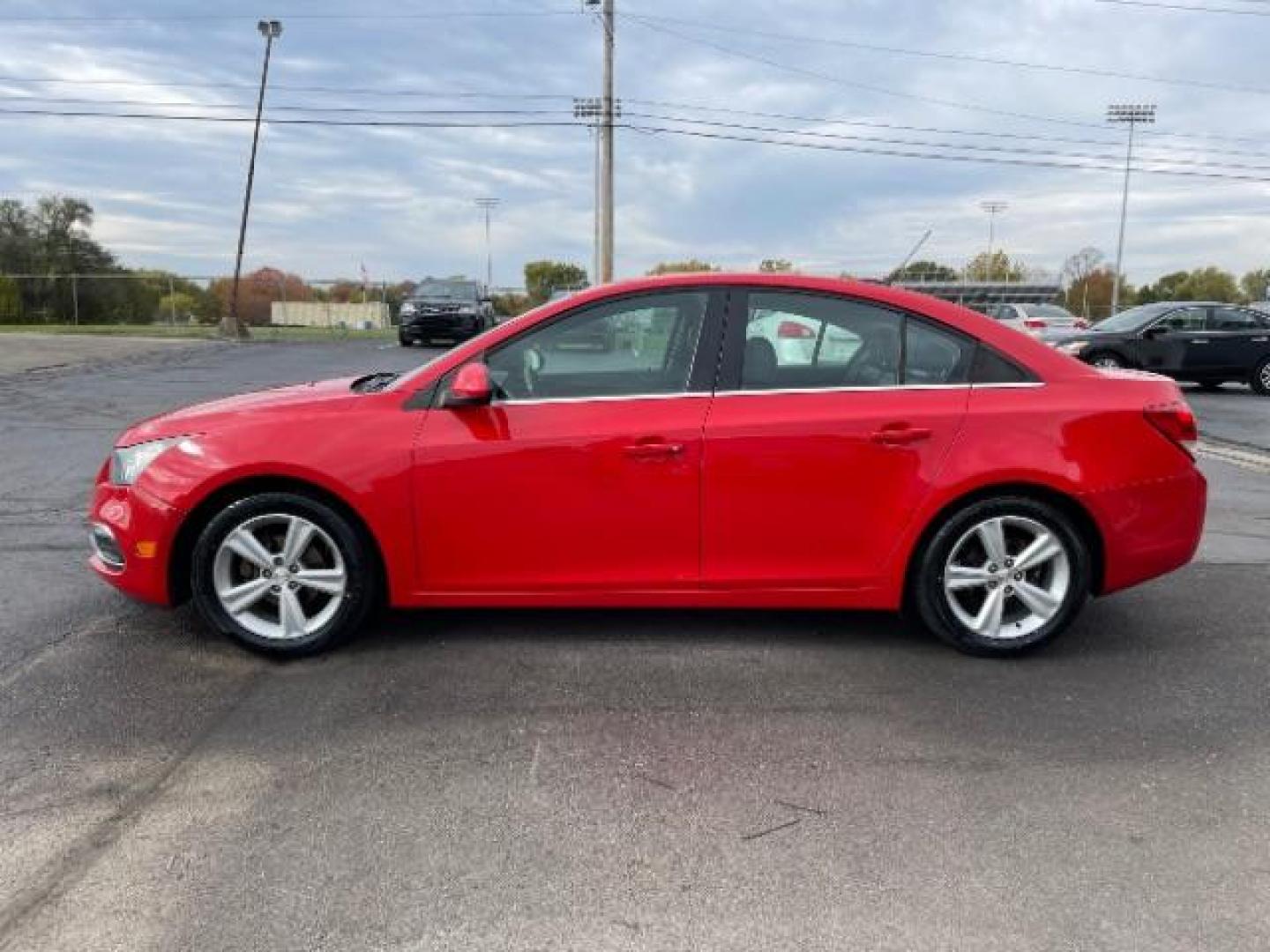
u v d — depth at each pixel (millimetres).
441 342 26375
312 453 3947
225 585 4078
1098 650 4324
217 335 29672
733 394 4035
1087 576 4191
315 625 4098
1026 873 2674
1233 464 9820
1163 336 17062
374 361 19906
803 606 4156
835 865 2701
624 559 4062
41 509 6652
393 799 3018
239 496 4055
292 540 4059
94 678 3885
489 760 3268
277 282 40469
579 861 2707
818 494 4020
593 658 4141
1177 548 4219
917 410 4035
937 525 4102
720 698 3770
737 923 2455
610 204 35312
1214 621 4707
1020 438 4039
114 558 4152
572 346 4082
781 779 3164
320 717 3572
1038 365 4156
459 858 2715
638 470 3982
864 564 4098
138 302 38719
